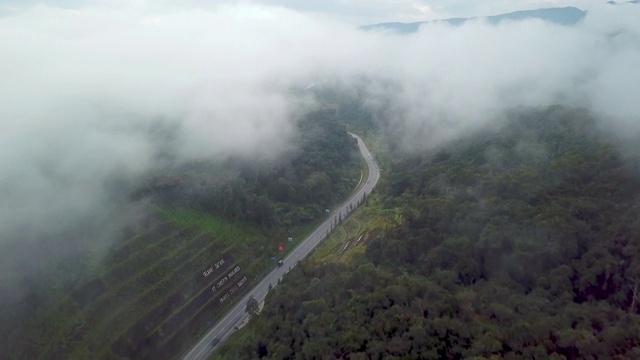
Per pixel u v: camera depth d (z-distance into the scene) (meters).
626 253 115.44
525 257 123.00
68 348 124.00
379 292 108.75
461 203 153.38
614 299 109.62
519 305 105.31
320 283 123.19
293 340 109.38
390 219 184.62
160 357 132.62
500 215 140.00
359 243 174.62
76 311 131.88
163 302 143.50
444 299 105.06
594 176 145.38
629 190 135.12
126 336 130.62
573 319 99.00
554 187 146.62
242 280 165.12
